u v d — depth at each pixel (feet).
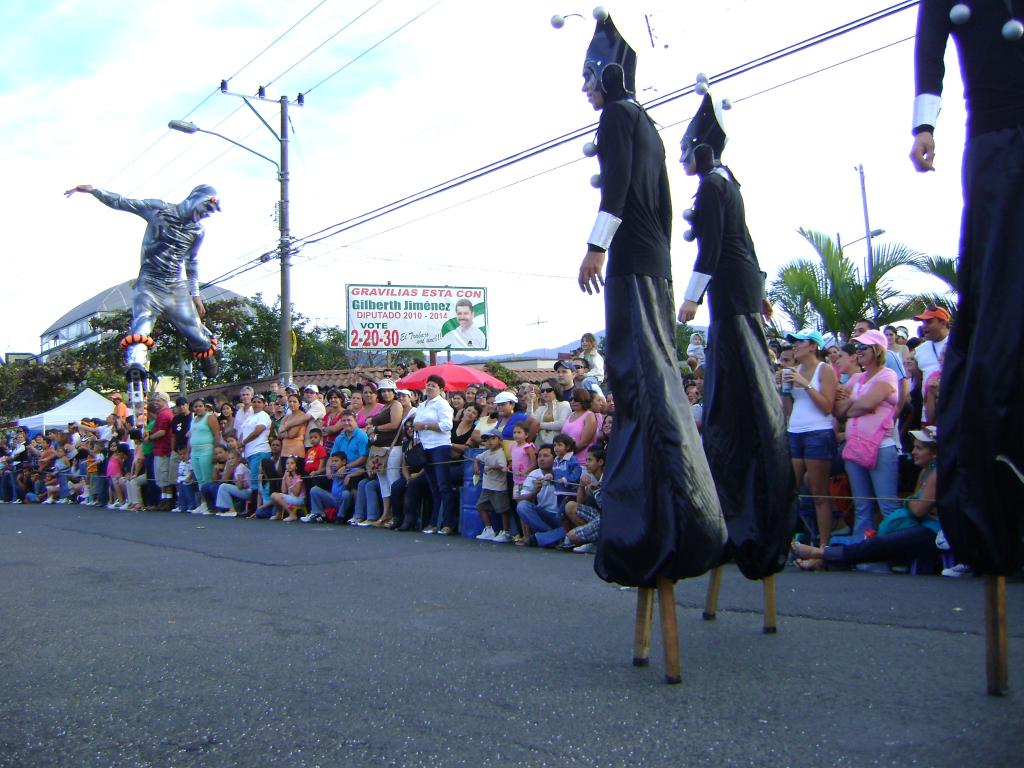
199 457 44.65
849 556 20.83
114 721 10.84
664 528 11.14
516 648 13.39
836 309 45.19
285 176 66.54
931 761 8.34
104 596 19.30
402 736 9.78
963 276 9.98
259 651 13.85
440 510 31.96
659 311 11.92
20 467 66.85
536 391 34.73
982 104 9.77
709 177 13.66
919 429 25.64
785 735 9.22
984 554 9.78
